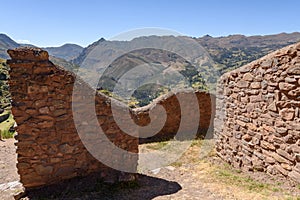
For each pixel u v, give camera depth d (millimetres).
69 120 4711
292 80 4281
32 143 4469
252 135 5613
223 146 7027
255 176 5320
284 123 4586
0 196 4469
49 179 4641
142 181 5496
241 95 6035
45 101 4484
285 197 4047
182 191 4824
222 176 5621
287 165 4570
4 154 7941
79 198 4387
